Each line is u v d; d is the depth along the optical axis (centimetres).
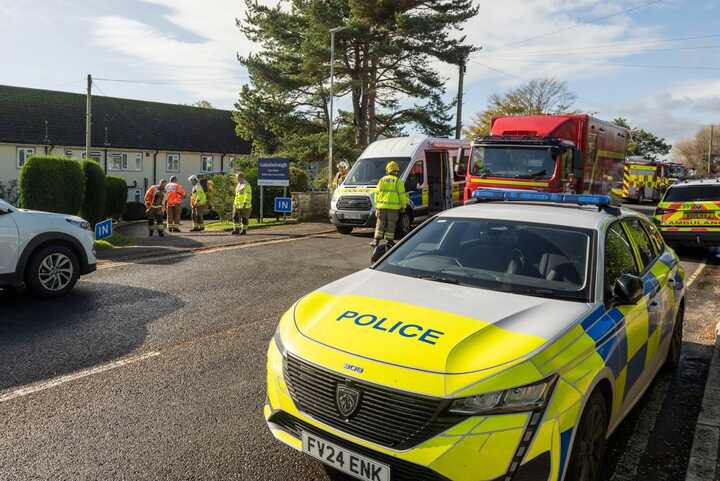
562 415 269
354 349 293
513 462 258
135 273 959
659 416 439
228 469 347
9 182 3800
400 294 353
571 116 1396
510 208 465
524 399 264
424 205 1620
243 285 873
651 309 412
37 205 1248
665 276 473
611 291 368
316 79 2881
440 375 269
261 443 379
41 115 4044
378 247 466
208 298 783
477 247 414
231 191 2128
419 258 420
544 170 1290
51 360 527
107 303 747
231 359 540
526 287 366
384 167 1585
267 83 3067
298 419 302
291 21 2922
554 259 383
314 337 311
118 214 2556
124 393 457
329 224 1877
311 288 857
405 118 3100
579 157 1316
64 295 788
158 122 4622
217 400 446
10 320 657
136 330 627
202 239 1440
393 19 2719
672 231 1296
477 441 257
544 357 279
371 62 2869
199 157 4672
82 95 4428
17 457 356
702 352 598
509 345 285
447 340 290
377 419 274
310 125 3184
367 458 277
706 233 1262
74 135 4053
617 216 450
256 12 2934
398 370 275
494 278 380
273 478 338
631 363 365
